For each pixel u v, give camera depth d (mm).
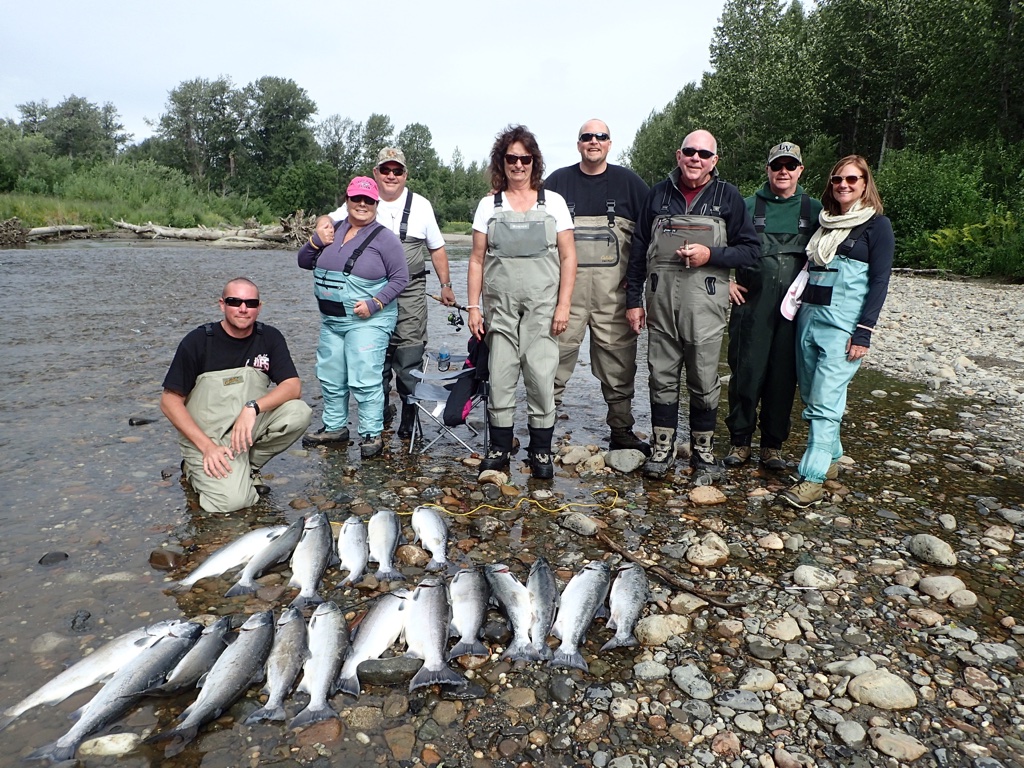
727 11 41875
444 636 3303
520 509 4969
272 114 89000
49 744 2641
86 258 23766
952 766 2631
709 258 5023
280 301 14969
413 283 6395
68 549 4145
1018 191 22469
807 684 3107
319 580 3867
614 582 3775
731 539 4547
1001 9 27672
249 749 2682
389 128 97875
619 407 6035
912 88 34719
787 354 5438
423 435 6477
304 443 6176
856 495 5297
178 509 4754
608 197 5562
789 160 5125
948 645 3383
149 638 3178
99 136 94938
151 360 8977
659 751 2721
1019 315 14258
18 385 7621
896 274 22781
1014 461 5953
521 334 5250
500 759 2670
